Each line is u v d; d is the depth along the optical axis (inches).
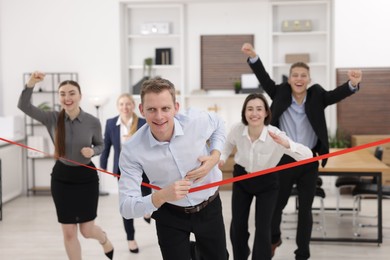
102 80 323.9
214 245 118.1
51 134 167.9
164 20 337.7
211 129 112.8
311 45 332.8
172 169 107.7
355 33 315.9
